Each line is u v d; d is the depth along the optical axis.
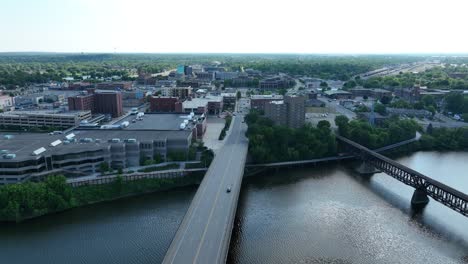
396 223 181.88
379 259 152.12
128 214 189.62
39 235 168.12
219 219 154.88
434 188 193.62
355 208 198.75
